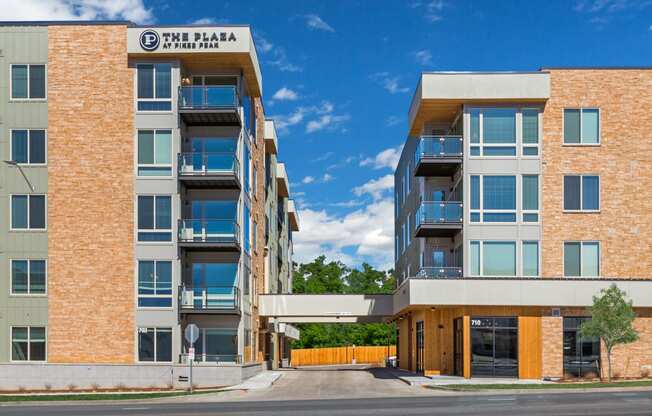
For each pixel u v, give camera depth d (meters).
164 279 33.66
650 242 34.00
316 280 96.50
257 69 37.75
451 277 33.41
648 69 34.59
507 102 34.53
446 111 36.34
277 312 45.03
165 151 33.94
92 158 33.88
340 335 83.69
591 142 34.41
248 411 19.94
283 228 67.31
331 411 19.48
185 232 33.94
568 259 33.97
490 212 34.16
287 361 63.75
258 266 44.41
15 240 33.78
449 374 35.34
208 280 35.16
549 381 30.78
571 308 32.59
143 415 19.28
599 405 20.02
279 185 62.78
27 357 33.41
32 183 33.91
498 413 18.28
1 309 33.53
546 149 34.31
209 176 33.78
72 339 33.34
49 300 33.53
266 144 51.47
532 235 33.97
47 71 34.09
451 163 34.91
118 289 33.53
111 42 34.09
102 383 32.47
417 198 41.47
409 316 44.22
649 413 17.92
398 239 56.19
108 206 33.78
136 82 34.03
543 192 34.16
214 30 33.75
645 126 34.41
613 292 29.92
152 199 33.81
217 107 33.88
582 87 34.50
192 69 35.62
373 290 105.38
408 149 46.91
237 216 35.31
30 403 24.67
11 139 34.03
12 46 34.19
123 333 33.34
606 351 32.50
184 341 34.06
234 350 34.69
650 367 32.59
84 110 34.00
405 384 31.25
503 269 33.91
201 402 24.23
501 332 32.56
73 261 33.66
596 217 34.09
